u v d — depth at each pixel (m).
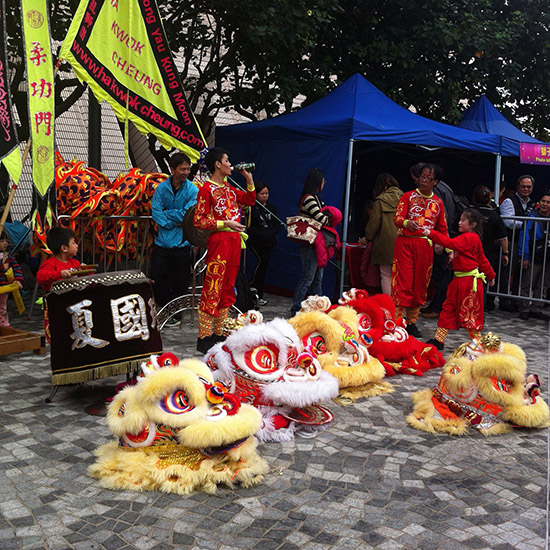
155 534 2.99
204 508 3.24
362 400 4.98
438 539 3.02
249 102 11.08
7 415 4.39
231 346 4.12
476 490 3.53
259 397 4.11
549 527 2.09
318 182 7.48
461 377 4.41
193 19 10.39
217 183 5.67
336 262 8.48
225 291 5.87
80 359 4.33
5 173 9.05
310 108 9.18
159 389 3.38
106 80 6.64
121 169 11.98
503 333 7.59
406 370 5.72
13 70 9.54
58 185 6.93
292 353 4.20
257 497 3.37
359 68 11.95
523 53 12.53
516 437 4.32
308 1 9.53
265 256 8.47
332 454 3.94
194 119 7.30
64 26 9.22
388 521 3.17
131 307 4.46
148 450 3.48
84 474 3.56
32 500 3.27
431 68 12.15
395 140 8.23
